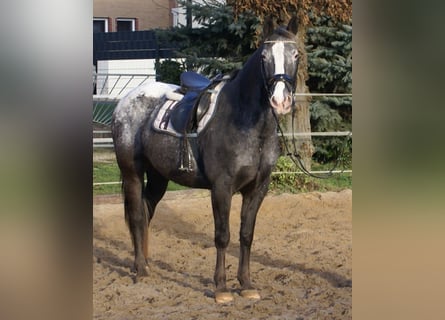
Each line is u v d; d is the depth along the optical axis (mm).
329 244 8844
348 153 14312
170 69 15672
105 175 13352
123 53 20047
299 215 10477
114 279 7547
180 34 14711
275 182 12453
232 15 14148
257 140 6539
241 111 6535
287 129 13203
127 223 7660
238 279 6945
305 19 12586
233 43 14578
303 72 13234
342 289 7012
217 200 6656
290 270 7738
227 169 6590
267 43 6223
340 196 11281
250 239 6863
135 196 7605
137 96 7660
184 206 10703
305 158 13164
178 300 6785
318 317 6156
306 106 13273
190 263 8141
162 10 24703
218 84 6828
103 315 6277
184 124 6984
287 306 6539
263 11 12555
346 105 14469
